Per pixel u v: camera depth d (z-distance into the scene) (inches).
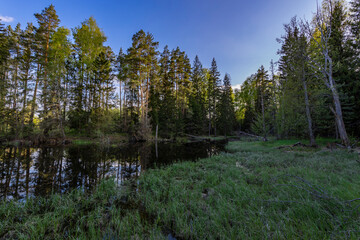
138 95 1081.4
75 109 921.5
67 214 157.6
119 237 119.5
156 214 156.9
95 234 123.2
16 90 763.4
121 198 197.9
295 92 631.2
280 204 143.2
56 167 370.6
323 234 98.3
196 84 1435.8
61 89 797.2
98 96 927.7
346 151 415.8
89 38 962.1
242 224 124.3
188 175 281.3
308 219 116.0
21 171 333.7
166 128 1119.0
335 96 514.9
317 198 136.9
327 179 206.1
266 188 192.4
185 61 1298.0
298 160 348.8
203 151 624.4
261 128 870.4
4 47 793.6
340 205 118.0
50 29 852.0
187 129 1300.4
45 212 163.2
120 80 1169.4
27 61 807.1
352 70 600.1
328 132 778.8
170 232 128.0
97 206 175.5
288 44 585.3
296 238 98.7
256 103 1328.7
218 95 1381.6
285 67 684.1
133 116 1093.8
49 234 127.0
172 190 205.8
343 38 626.5
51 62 812.6
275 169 283.6
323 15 558.3
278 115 817.5
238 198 167.2
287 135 828.0
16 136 768.9
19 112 754.8
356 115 607.2
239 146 692.7
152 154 556.7
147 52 967.0
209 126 1357.0
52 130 793.6
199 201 173.6
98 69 919.0
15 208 167.5
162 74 1264.8
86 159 466.3
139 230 125.0
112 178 274.1
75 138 909.8
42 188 235.0
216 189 204.1
